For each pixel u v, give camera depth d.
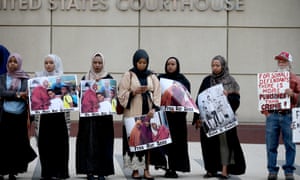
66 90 7.05
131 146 7.20
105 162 7.19
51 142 7.07
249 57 13.43
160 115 7.24
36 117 7.14
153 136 7.20
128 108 7.28
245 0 13.38
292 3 13.42
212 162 7.59
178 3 13.34
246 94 13.45
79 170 7.16
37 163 8.76
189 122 13.44
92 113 7.12
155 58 13.36
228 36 13.40
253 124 13.45
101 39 13.38
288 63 7.39
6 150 7.01
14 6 13.29
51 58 7.21
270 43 13.45
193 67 13.38
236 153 7.54
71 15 13.34
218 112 7.45
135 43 13.38
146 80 7.33
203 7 13.34
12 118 7.03
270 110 7.34
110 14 13.35
